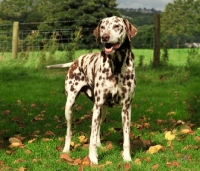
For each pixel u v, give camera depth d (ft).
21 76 49.29
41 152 20.08
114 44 17.60
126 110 18.75
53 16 132.77
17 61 53.72
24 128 25.58
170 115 29.22
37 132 24.11
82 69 20.40
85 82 20.45
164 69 49.96
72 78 20.70
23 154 19.76
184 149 20.27
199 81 45.14
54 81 47.19
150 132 23.94
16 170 17.25
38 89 42.19
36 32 59.11
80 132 23.95
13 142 21.27
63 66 22.65
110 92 18.34
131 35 18.08
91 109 31.81
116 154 19.69
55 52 57.52
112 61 18.01
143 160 18.53
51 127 25.72
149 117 28.60
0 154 19.75
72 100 20.49
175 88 42.06
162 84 44.62
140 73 47.91
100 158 19.20
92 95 20.52
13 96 38.24
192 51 51.21
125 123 18.76
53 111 30.96
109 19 17.92
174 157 18.93
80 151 20.38
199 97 36.52
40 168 17.47
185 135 22.74
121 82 18.16
